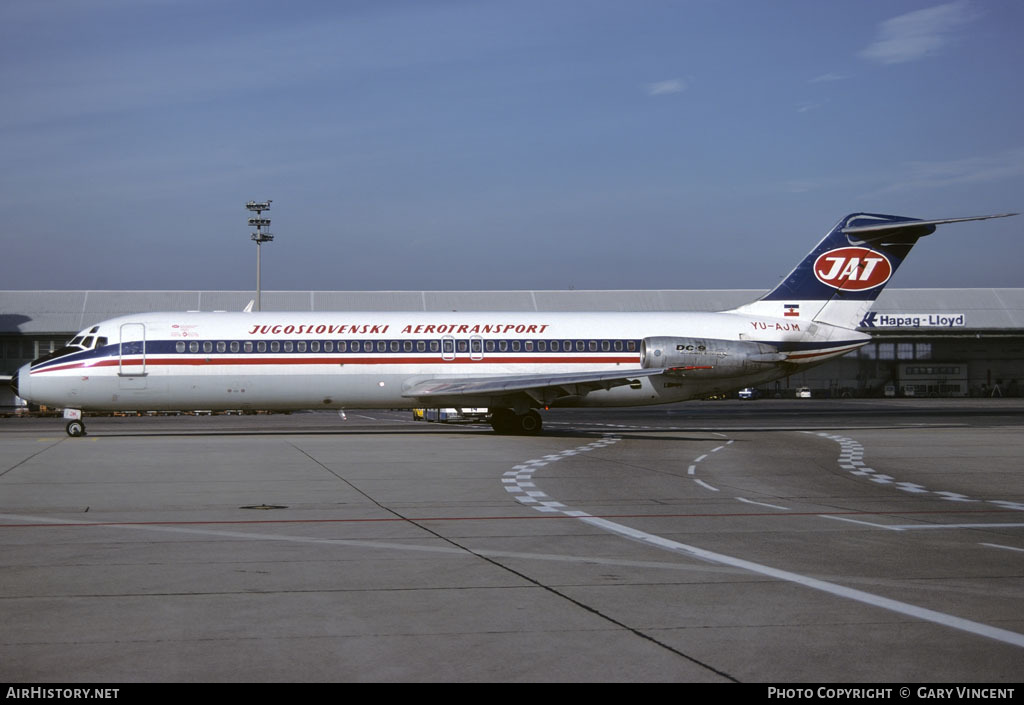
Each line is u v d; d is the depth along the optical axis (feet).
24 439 107.24
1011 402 265.75
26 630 27.17
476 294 298.35
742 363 122.31
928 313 310.45
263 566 36.50
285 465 76.23
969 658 24.90
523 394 118.11
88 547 40.55
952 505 56.13
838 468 77.51
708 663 24.45
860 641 26.43
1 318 258.37
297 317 116.78
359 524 47.19
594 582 33.83
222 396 113.91
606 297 305.32
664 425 143.84
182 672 23.57
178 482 64.64
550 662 24.48
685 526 47.24
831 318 127.85
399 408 120.78
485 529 45.80
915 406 234.38
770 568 36.55
